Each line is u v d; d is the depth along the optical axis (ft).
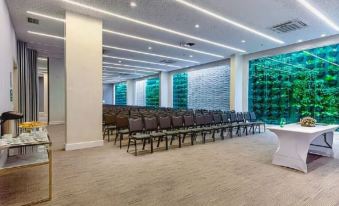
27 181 11.08
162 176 11.96
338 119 26.30
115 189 10.22
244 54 35.73
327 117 27.27
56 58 38.63
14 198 9.18
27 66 30.63
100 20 19.86
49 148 9.14
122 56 37.47
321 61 27.50
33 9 18.02
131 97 74.18
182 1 16.74
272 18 19.95
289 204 8.86
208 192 9.94
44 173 12.28
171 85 55.01
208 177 11.85
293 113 31.07
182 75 52.08
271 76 33.60
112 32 24.06
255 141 22.08
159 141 19.39
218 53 34.88
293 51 29.63
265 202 9.01
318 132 13.23
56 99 38.58
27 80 30.76
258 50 32.89
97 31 19.63
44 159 9.37
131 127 17.88
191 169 13.17
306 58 29.01
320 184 10.99
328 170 13.17
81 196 9.47
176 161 14.83
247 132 27.96
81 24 18.78
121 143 20.66
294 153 13.35
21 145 8.64
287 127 14.70
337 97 26.35
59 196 9.45
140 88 70.49
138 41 27.76
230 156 16.21
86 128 18.89
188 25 21.91
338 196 9.63
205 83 45.62
